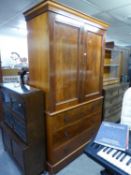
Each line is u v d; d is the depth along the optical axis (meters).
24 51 5.95
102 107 2.70
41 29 1.60
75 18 1.73
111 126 1.19
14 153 1.85
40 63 1.71
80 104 2.04
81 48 1.91
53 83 1.64
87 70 2.10
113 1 2.16
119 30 3.98
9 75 3.42
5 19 3.10
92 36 2.06
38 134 1.70
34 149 1.68
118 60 3.44
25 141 1.65
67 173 1.84
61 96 1.78
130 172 0.83
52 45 1.55
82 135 2.20
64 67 1.74
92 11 2.56
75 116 2.00
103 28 2.22
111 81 3.24
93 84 2.28
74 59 1.85
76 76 1.93
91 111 2.31
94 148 1.04
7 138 1.99
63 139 1.88
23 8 2.45
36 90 1.67
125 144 1.03
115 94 3.00
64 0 2.11
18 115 1.70
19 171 1.85
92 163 2.01
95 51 2.18
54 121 1.71
